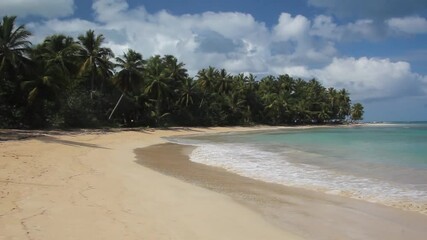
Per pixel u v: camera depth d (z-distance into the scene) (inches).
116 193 442.9
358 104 6077.8
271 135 2231.8
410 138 1895.9
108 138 1457.9
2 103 1606.8
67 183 477.4
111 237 286.2
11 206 348.2
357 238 321.4
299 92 4810.5
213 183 562.9
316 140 1697.8
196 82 3275.1
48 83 1626.5
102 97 2289.6
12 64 1558.8
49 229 294.5
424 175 652.7
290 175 650.2
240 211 395.5
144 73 2571.4
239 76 4119.1
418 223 366.3
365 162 832.3
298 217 381.1
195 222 345.4
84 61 2130.9
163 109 2935.5
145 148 1184.8
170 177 604.7
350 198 473.7
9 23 1558.8
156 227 320.8
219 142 1539.1
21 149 826.8
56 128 1777.8
